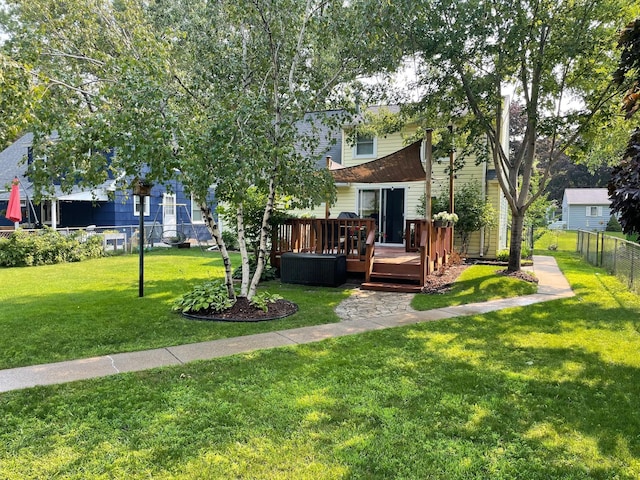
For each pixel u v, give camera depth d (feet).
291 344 17.04
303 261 31.71
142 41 19.67
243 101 19.66
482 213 45.06
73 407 11.21
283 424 10.38
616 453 9.28
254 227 34.47
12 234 43.73
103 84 20.22
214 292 22.88
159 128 17.42
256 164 19.13
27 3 21.81
